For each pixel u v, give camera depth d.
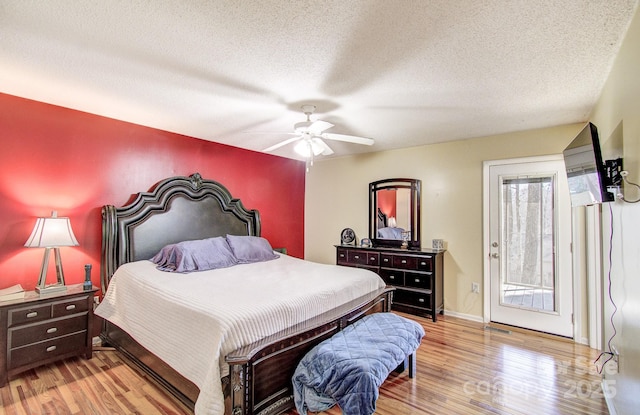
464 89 2.45
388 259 4.30
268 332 1.97
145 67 2.16
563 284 3.40
